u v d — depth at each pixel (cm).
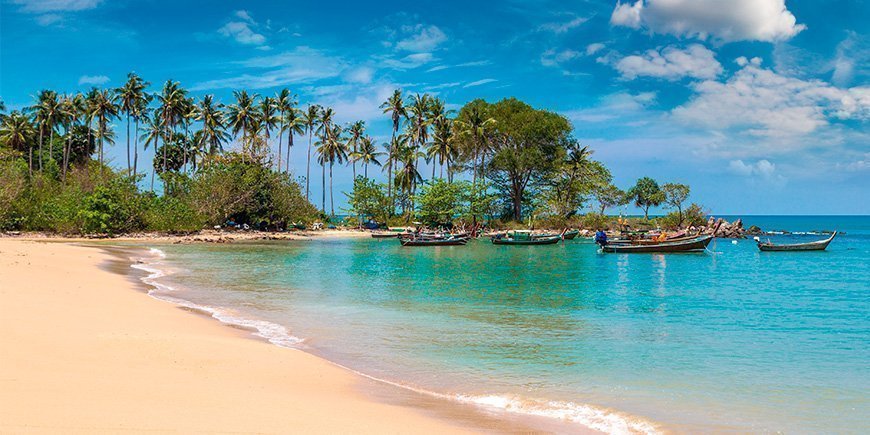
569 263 4634
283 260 4338
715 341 1655
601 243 5822
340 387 1091
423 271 3772
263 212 8306
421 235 6825
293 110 9469
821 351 1530
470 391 1123
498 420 945
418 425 874
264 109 9175
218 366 1154
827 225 19825
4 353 1066
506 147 9544
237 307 2102
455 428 883
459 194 9081
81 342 1241
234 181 7800
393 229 8481
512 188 9912
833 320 2036
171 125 9012
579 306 2330
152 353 1206
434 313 2083
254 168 8044
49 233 6038
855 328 1883
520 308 2248
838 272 4041
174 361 1159
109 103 8381
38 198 6250
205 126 9125
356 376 1198
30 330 1305
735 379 1241
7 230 5928
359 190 9769
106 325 1479
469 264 4394
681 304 2419
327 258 4694
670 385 1187
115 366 1062
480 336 1673
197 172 7900
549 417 973
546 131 9231
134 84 8550
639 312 2191
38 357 1064
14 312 1513
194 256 4400
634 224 10462
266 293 2517
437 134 9144
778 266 4538
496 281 3225
